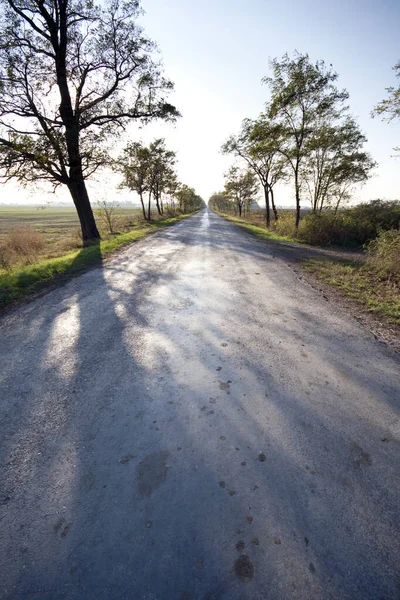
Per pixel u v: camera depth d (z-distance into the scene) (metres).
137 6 11.13
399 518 1.58
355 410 2.42
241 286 6.07
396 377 2.92
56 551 1.43
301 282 6.52
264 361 3.16
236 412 2.38
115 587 1.29
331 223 14.32
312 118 14.34
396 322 4.28
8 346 3.56
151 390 2.67
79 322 4.21
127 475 1.83
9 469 1.90
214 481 1.78
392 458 1.96
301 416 2.34
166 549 1.43
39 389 2.72
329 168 19.59
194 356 3.25
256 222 29.56
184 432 2.17
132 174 23.84
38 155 9.47
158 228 19.27
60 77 11.23
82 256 8.79
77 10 10.88
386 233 8.10
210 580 1.31
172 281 6.32
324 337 3.78
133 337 3.71
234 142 21.14
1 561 1.40
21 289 5.80
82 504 1.66
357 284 6.28
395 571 1.35
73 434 2.18
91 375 2.92
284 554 1.41
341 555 1.41
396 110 8.70
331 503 1.65
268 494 1.70
